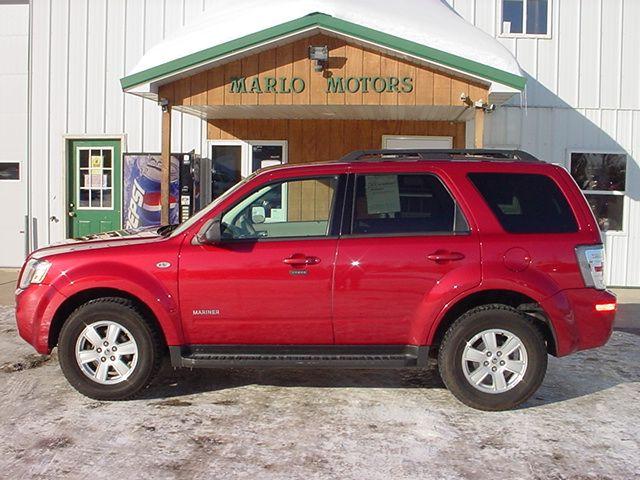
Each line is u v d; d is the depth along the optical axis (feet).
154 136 38.37
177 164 36.01
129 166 36.96
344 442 14.96
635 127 37.40
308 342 17.10
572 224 17.10
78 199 39.19
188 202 36.06
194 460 13.99
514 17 37.50
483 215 17.01
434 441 15.06
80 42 38.68
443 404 17.52
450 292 16.55
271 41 26.91
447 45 26.20
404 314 16.80
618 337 25.84
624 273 37.65
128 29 38.47
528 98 37.35
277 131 37.17
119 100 38.58
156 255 17.08
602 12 37.24
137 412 16.74
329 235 17.12
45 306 17.24
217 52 26.99
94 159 39.01
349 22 26.37
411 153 18.31
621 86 37.35
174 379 19.54
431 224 17.10
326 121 36.91
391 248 16.78
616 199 37.60
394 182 17.42
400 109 31.71
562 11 37.29
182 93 28.19
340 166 17.66
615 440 15.29
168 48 28.30
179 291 16.92
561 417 16.74
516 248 16.74
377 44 26.53
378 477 13.26
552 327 16.71
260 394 18.26
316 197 17.72
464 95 26.99
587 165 37.58
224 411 16.88
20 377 19.63
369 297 16.76
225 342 17.16
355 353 17.15
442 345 16.99
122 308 17.01
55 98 38.99
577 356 22.94
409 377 19.97
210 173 37.76
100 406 17.13
